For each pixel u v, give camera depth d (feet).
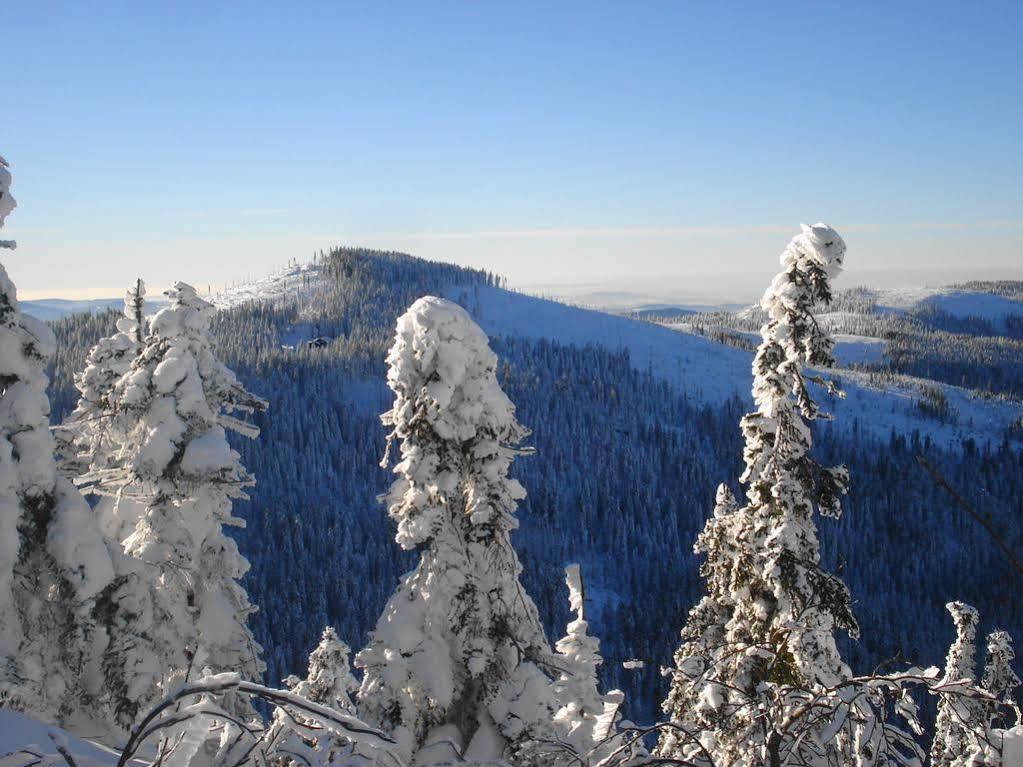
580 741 47.50
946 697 19.79
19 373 48.70
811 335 51.93
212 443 62.59
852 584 516.32
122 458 63.46
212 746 21.66
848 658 281.33
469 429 42.88
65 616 49.55
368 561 490.49
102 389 70.79
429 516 43.34
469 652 42.39
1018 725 19.95
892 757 20.45
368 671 42.93
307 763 17.89
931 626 408.67
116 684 49.75
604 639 465.88
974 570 463.01
